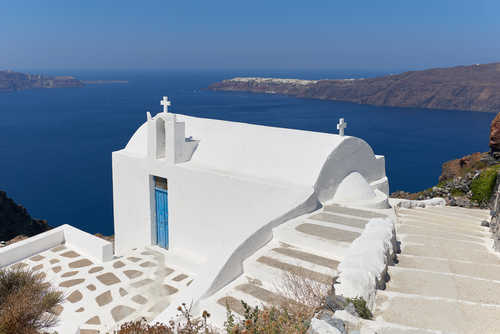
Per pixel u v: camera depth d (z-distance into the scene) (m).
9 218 24.47
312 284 6.73
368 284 5.39
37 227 26.53
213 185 12.41
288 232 8.93
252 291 7.26
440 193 19.83
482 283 6.26
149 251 13.99
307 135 12.58
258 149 12.83
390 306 5.23
